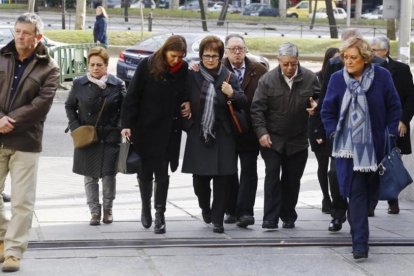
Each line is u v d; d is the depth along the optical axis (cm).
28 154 1284
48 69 1282
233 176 1686
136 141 1542
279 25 9925
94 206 1636
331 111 1428
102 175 1622
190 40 3969
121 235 1542
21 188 1284
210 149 1558
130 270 1315
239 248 1468
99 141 1617
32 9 6019
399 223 1741
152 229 1605
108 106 1608
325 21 10906
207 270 1327
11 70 1275
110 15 10206
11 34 4306
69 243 1468
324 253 1448
